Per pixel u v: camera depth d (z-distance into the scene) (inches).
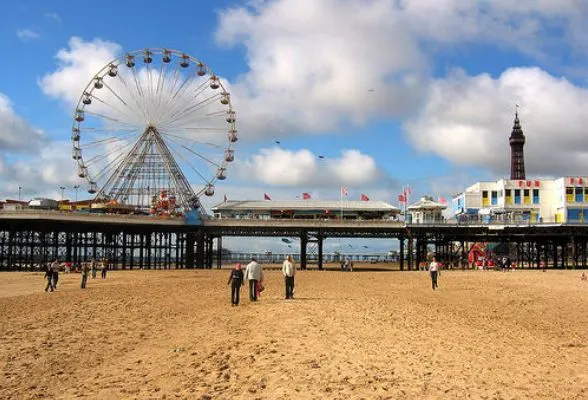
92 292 1649.9
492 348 704.4
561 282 2151.8
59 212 3198.8
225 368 574.6
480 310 1187.9
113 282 2176.4
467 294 1608.0
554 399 470.6
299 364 580.7
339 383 504.7
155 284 2039.9
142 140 3759.8
